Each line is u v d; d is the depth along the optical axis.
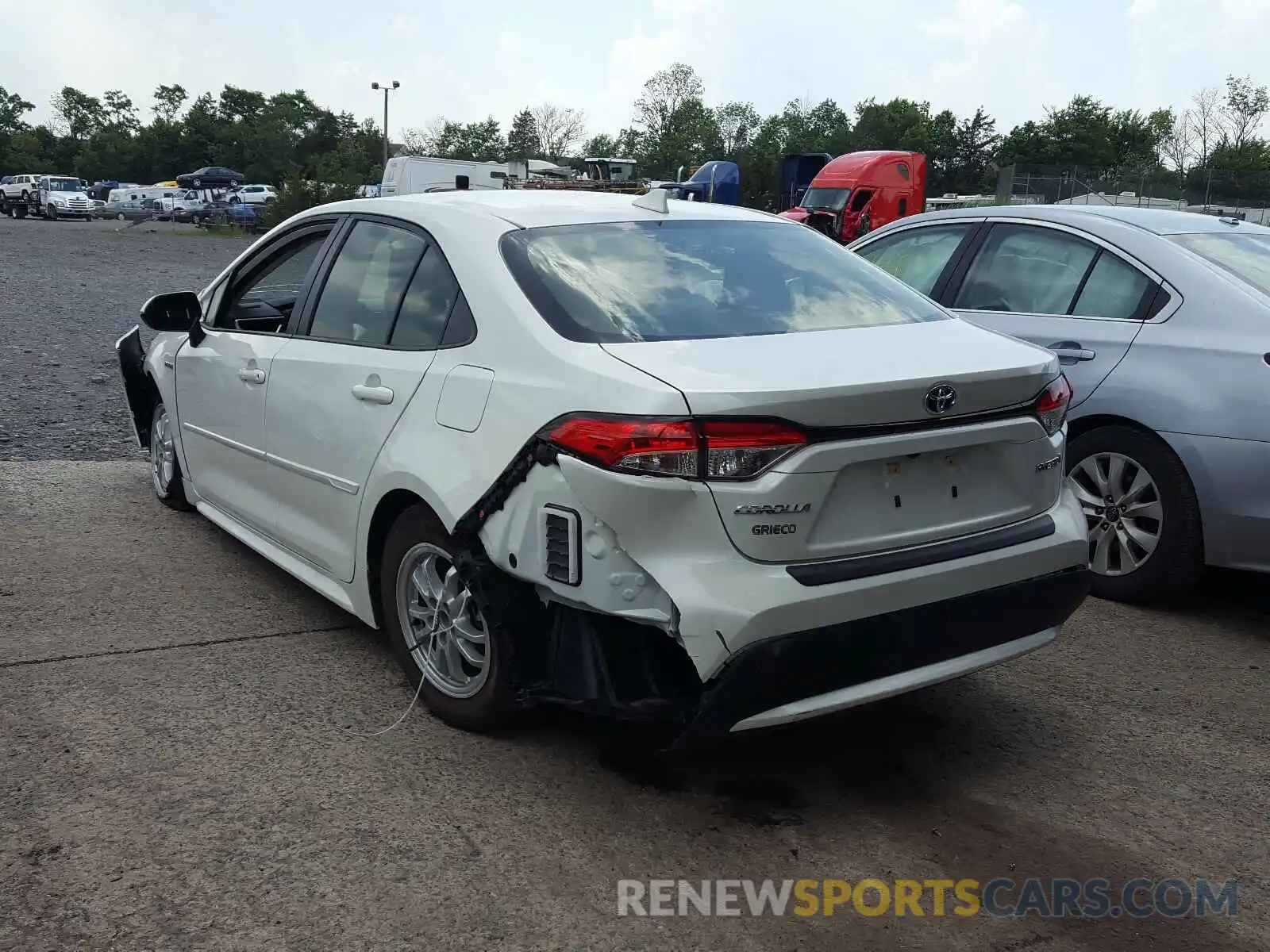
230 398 4.72
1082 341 5.12
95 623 4.45
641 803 3.25
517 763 3.45
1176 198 38.06
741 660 2.80
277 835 3.00
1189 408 4.68
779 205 37.94
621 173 45.59
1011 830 3.20
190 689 3.88
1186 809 3.34
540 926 2.68
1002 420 3.21
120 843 2.93
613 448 2.82
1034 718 3.93
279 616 4.60
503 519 3.14
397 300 3.86
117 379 10.31
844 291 3.76
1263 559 4.58
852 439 2.90
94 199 59.97
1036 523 3.37
